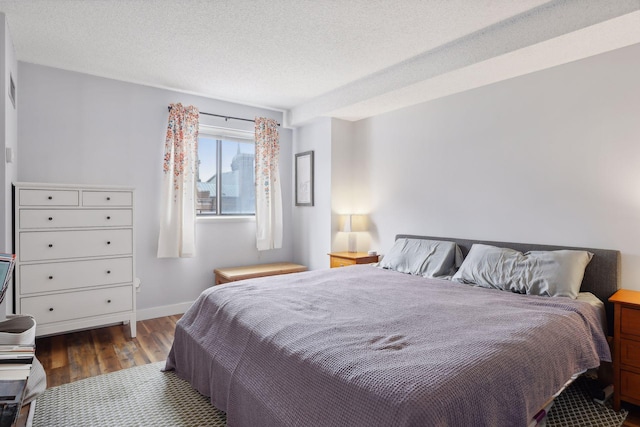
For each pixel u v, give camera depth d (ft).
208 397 7.21
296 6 7.42
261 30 8.44
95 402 7.03
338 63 10.35
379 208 13.58
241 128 14.47
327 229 14.32
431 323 5.92
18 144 10.16
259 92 13.03
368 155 14.01
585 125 8.52
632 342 6.61
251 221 14.94
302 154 15.43
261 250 15.03
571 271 7.80
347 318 6.18
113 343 10.14
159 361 8.96
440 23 8.07
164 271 12.81
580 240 8.61
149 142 12.35
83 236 9.77
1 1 7.24
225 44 9.16
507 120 9.91
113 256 10.21
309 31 8.46
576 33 7.12
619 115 8.02
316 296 7.54
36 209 9.11
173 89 12.69
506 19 7.91
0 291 4.29
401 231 12.79
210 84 12.17
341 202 14.40
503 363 4.55
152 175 12.44
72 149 10.99
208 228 13.85
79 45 9.26
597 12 6.73
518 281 8.18
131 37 8.84
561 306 6.80
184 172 12.77
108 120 11.59
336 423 4.06
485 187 10.41
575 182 8.69
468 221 10.83
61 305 9.48
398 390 3.85
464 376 4.13
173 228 12.53
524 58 8.36
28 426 4.77
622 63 7.98
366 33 8.54
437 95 11.23
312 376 4.60
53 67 10.67
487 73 9.36
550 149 9.10
